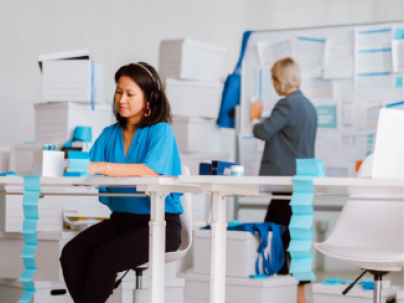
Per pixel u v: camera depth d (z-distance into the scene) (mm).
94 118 4133
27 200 1904
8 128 5242
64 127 3967
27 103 5281
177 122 4488
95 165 2068
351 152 4438
